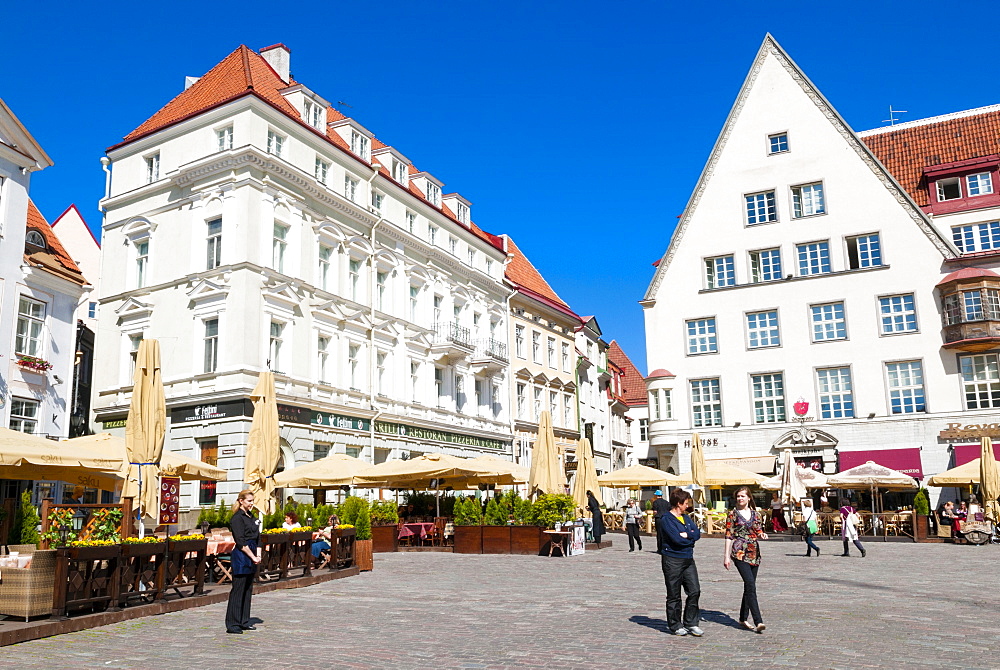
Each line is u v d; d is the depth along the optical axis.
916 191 44.12
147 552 11.88
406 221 40.94
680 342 44.53
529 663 8.43
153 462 13.78
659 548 10.23
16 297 23.39
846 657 8.62
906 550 26.64
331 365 34.62
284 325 32.38
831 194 42.91
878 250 41.78
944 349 39.62
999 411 38.19
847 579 17.11
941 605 12.80
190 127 33.44
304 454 31.83
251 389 29.91
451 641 9.70
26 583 10.10
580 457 29.73
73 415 34.72
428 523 28.02
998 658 8.59
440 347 41.31
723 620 11.16
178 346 31.89
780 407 42.28
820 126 43.75
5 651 8.97
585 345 60.66
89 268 46.31
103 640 9.74
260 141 32.06
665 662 8.42
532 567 20.20
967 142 44.84
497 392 47.50
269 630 10.54
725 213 44.88
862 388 40.75
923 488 35.41
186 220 32.78
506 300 49.69
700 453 35.94
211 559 15.07
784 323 42.69
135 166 35.25
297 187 33.59
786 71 44.88
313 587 15.48
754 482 36.19
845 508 24.75
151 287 33.19
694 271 44.94
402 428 38.19
